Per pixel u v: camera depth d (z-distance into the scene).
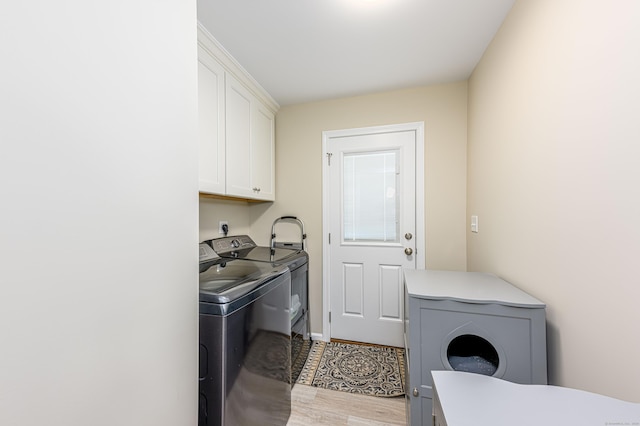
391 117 2.34
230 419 1.00
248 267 1.55
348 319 2.47
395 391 1.77
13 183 0.39
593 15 0.79
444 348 1.11
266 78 2.09
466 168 2.17
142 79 0.60
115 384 0.54
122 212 0.55
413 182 2.31
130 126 0.57
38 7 0.42
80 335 0.48
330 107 2.49
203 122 1.54
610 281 0.74
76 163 0.47
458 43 1.66
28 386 0.41
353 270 2.46
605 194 0.75
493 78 1.58
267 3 1.33
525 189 1.20
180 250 0.71
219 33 1.55
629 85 0.67
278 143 2.63
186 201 0.73
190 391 0.75
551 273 1.01
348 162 2.48
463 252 2.19
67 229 0.46
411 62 1.88
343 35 1.58
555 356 0.98
